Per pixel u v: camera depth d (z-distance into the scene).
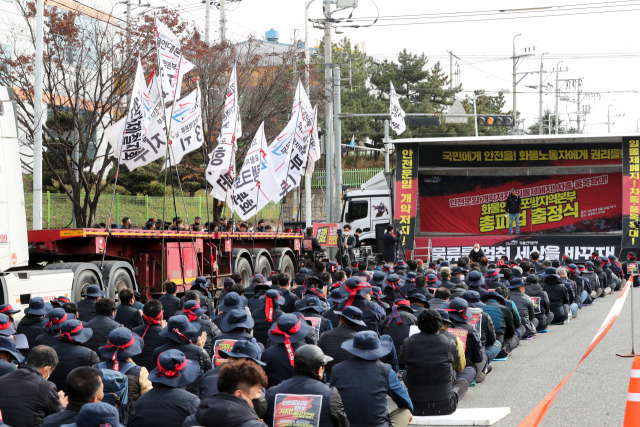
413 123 34.09
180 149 17.92
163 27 16.78
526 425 5.19
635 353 13.27
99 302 8.67
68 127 24.48
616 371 11.77
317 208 50.06
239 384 4.58
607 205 33.53
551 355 13.40
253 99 29.95
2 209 12.08
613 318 7.77
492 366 12.42
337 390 6.08
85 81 24.28
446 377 8.35
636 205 30.34
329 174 31.05
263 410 5.97
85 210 23.88
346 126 61.44
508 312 12.11
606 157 32.16
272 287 12.00
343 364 6.59
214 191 18.98
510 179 34.41
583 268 23.14
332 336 7.98
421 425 8.35
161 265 17.11
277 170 20.69
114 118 25.84
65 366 7.09
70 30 23.19
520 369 12.16
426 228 34.88
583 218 33.72
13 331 7.38
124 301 10.15
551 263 20.44
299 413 5.47
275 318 9.87
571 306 18.98
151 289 17.08
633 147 30.59
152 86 16.67
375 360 6.56
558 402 9.73
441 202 34.81
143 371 6.83
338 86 30.92
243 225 23.22
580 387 10.64
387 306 11.05
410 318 9.80
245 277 21.19
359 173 53.69
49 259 15.27
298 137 20.91
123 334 6.80
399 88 67.44
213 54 28.97
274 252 23.30
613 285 26.16
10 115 12.46
